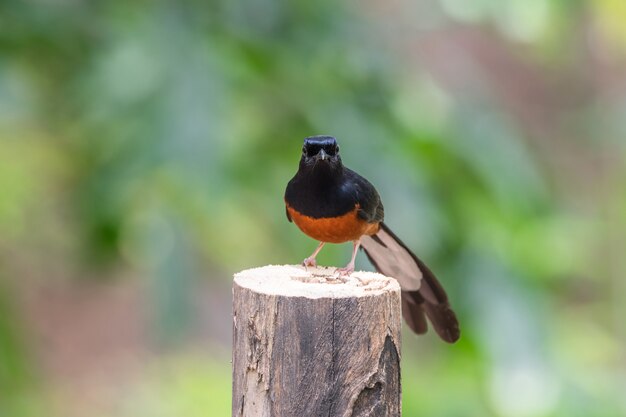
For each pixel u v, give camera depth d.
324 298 6.26
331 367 6.27
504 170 11.77
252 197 10.66
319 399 6.27
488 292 11.14
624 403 14.19
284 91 10.56
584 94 27.53
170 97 9.59
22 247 18.28
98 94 10.05
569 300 22.02
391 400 6.45
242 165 9.98
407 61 12.64
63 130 11.77
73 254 13.08
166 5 10.37
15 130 13.49
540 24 12.86
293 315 6.29
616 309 22.03
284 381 6.32
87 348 24.50
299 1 11.70
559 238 13.84
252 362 6.45
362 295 6.30
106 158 9.88
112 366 23.69
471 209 11.41
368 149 10.46
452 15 13.20
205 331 23.48
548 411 11.88
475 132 11.95
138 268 13.99
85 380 23.08
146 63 9.91
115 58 10.10
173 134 9.38
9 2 10.91
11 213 16.14
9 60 11.12
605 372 16.33
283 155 10.66
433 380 14.42
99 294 25.86
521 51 22.20
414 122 11.32
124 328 25.30
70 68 11.06
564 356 13.96
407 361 15.94
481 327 11.11
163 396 20.20
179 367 20.53
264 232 13.87
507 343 11.24
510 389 11.47
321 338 6.26
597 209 24.17
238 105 10.17
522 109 28.73
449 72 14.50
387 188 10.29
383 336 6.38
